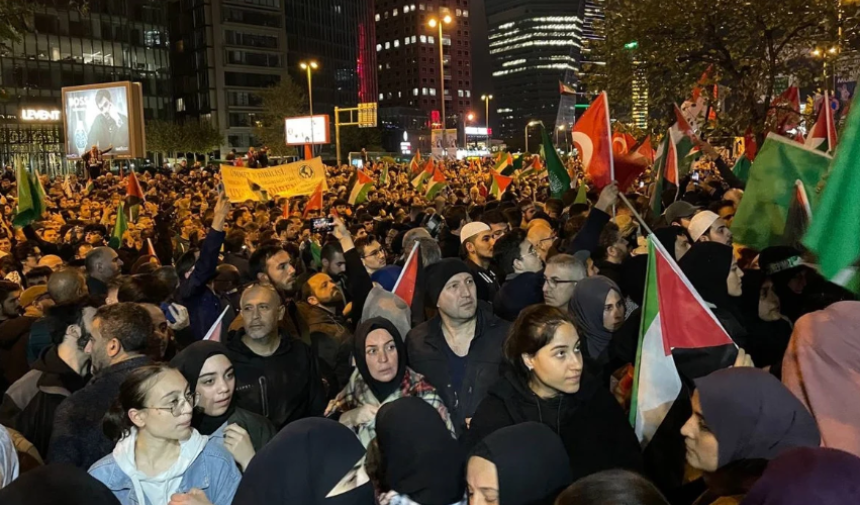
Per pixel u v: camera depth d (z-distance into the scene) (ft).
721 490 7.39
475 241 20.67
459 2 613.93
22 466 10.73
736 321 13.09
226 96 318.86
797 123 37.76
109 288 17.15
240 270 25.14
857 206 9.86
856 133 9.86
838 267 10.03
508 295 16.44
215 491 9.69
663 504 6.08
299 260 27.22
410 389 11.96
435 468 8.68
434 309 17.37
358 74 422.41
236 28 320.70
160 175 99.71
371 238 21.43
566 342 10.00
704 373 10.60
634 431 10.75
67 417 10.79
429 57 599.16
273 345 13.84
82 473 7.66
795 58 36.58
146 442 9.43
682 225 23.18
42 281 22.44
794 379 8.58
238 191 41.81
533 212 29.91
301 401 13.85
